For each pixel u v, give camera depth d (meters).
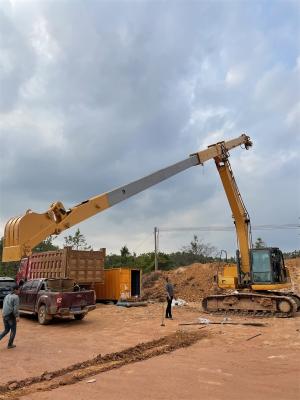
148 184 22.98
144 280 41.50
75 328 17.14
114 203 22.14
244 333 15.16
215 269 38.81
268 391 8.04
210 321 18.36
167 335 14.95
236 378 9.02
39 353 12.04
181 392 8.05
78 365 10.55
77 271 25.16
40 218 20.12
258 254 22.00
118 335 15.23
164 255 64.81
